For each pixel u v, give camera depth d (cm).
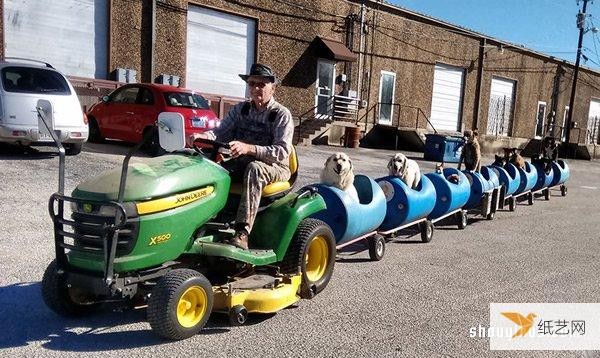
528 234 960
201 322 420
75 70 1659
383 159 1972
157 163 436
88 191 396
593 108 4378
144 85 1335
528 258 772
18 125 990
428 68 2898
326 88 2412
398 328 478
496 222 1070
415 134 2605
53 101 1034
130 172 411
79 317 446
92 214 388
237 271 489
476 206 1060
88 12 1666
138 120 1309
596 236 980
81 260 395
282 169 496
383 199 698
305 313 499
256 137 509
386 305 535
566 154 3684
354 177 720
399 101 2773
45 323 431
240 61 2073
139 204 385
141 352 392
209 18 1955
